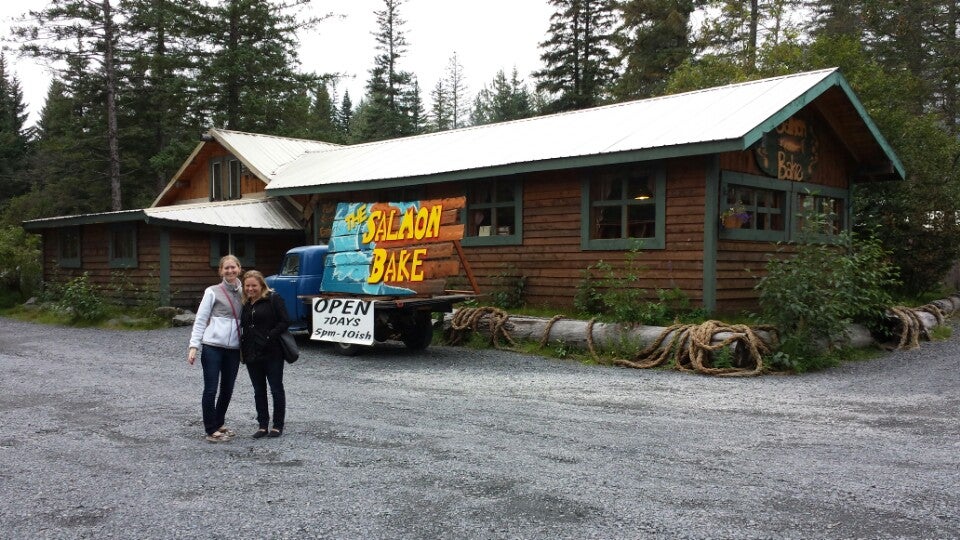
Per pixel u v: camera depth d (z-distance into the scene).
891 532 4.01
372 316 11.17
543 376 9.64
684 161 12.51
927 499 4.54
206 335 6.38
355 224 12.39
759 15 29.55
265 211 20.08
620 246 13.23
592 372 9.95
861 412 7.16
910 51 27.86
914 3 27.17
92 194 39.59
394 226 11.84
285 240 20.33
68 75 35.50
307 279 12.89
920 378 9.03
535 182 14.63
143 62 32.72
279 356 6.48
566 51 40.69
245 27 32.53
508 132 17.34
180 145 33.19
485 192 15.71
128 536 4.17
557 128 16.09
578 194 13.91
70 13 29.58
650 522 4.21
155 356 12.19
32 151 56.75
